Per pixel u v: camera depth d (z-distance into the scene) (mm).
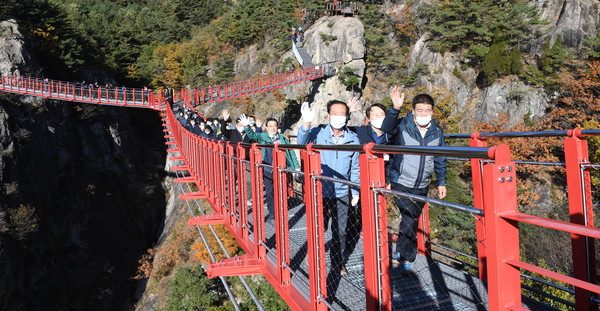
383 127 3742
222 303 28703
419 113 3521
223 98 43875
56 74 51844
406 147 2105
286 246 3961
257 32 71438
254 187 4930
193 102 41875
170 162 54844
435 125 3668
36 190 38844
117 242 44625
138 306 36750
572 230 1339
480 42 43438
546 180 20828
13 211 34750
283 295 3902
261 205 4879
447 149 1854
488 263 1666
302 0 73875
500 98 35438
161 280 36375
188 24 96688
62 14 56312
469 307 3066
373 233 2465
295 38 57469
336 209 4023
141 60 74438
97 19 79062
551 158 20438
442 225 12359
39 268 36031
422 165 3617
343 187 3979
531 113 32688
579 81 27641
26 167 38219
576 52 34375
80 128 48594
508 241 1636
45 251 37625
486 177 1675
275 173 4062
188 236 35688
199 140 10836
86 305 37531
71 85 40219
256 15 71250
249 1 77875
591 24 36844
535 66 37219
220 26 81125
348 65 47188
